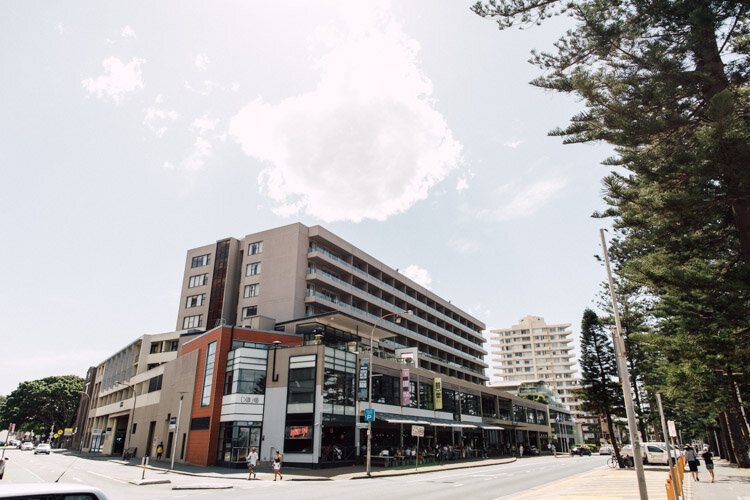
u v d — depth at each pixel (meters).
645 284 17.59
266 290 57.34
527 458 57.00
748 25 15.09
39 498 5.80
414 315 73.06
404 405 41.62
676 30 15.47
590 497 15.97
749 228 14.70
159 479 25.02
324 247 61.81
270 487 21.05
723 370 19.39
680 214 14.91
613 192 17.12
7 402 94.56
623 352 11.14
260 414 34.28
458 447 48.31
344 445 34.06
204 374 38.47
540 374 148.38
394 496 17.20
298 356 34.66
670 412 48.97
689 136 16.02
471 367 94.00
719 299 15.16
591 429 121.69
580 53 16.89
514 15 16.97
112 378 74.44
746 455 31.36
